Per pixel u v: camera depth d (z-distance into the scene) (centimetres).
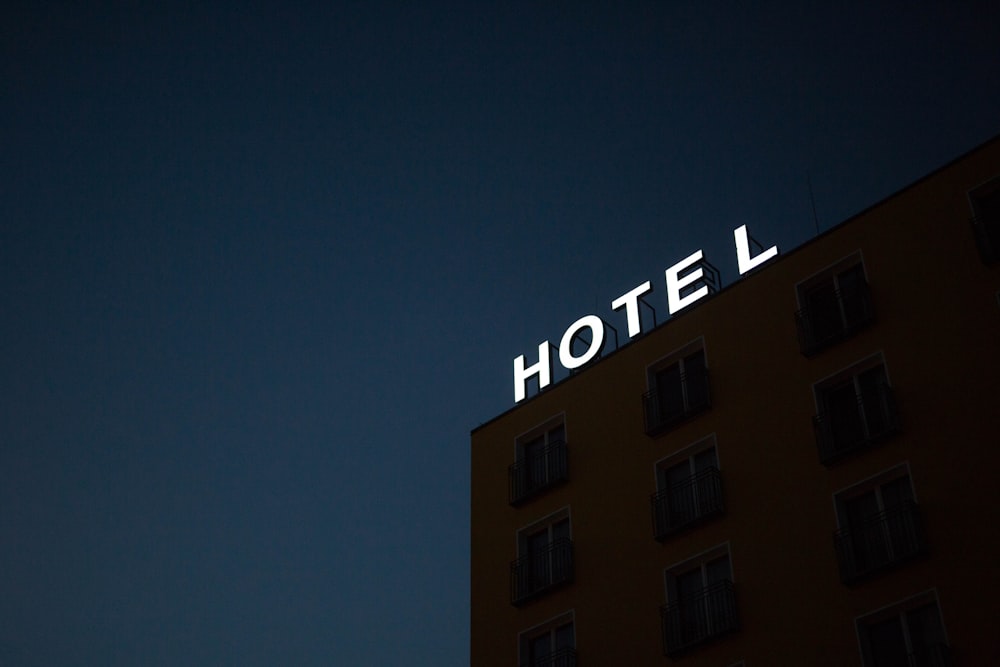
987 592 3133
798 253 4150
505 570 4356
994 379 3431
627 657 3797
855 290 3897
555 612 4094
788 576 3553
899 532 3384
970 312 3588
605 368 4547
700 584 3791
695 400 4159
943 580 3228
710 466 3938
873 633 3312
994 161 3800
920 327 3672
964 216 3772
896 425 3541
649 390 4312
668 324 4431
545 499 4403
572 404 4569
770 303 4134
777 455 3803
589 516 4216
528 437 4653
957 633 3130
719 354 4184
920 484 3416
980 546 3209
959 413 3447
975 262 3662
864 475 3553
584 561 4125
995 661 3031
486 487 4650
